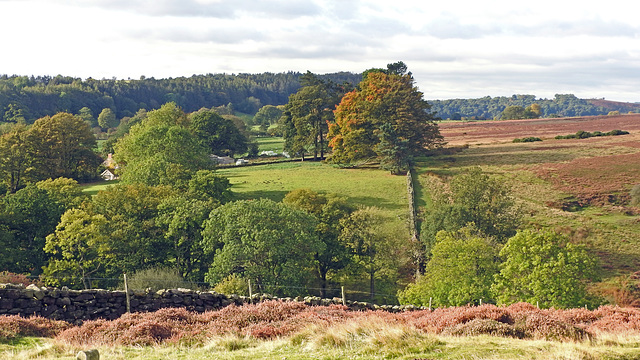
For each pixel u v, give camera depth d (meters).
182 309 19.91
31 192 61.19
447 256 44.97
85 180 116.12
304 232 50.56
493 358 12.16
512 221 59.94
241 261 47.94
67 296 21.34
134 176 82.06
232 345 15.41
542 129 163.75
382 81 113.25
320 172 101.75
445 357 12.49
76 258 53.56
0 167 99.38
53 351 14.30
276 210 51.62
